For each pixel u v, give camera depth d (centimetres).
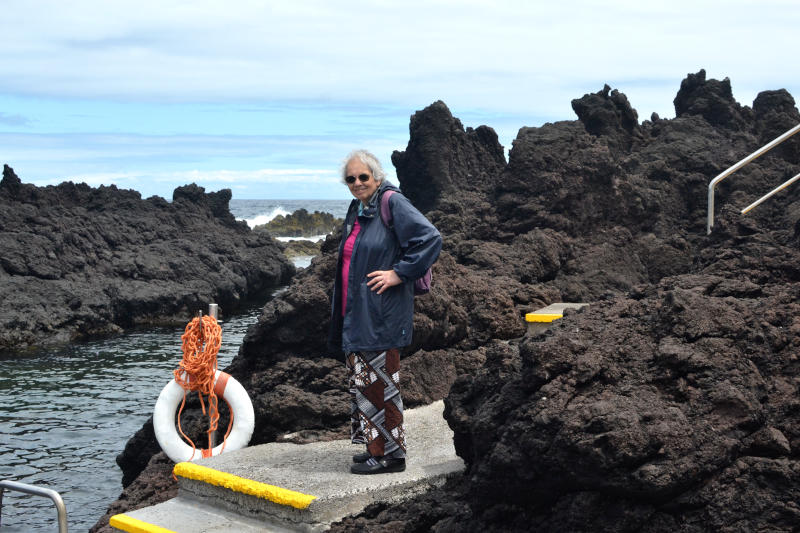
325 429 619
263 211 14962
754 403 393
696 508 375
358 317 483
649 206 1279
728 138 1695
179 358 1980
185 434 674
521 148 1260
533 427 397
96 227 3194
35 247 2691
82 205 3697
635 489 367
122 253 3077
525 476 399
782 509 359
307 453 552
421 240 470
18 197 3256
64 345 2219
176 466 519
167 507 507
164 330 2561
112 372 1786
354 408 520
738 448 384
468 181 1878
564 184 1226
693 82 1908
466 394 480
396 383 495
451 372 708
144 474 660
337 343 512
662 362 416
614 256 1166
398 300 480
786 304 455
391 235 483
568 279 1125
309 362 675
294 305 684
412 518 455
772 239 687
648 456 370
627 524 375
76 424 1320
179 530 471
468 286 812
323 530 452
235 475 496
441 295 729
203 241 3659
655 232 1414
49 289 2497
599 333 445
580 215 1222
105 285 2744
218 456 546
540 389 412
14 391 1574
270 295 3653
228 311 3080
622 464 368
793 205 1245
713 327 431
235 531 469
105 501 961
